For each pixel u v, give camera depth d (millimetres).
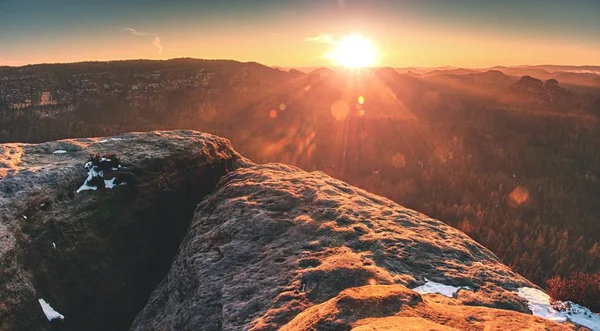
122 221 24562
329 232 19031
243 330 13516
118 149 27703
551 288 22141
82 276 21938
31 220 20594
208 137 32469
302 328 9289
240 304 15336
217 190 28062
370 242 18141
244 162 34312
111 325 22688
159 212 26547
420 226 21359
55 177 22719
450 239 20469
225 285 16922
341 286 14750
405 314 9055
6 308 17906
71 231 22078
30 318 18734
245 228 20609
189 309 16688
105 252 23344
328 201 22203
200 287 17438
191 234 23375
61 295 20766
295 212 21547
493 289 16109
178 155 28219
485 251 20234
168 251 26438
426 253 18078
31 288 19281
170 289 20203
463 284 16172
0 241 18672
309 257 17172
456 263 17828
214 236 21172
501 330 9328
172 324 17188
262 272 17062
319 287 14898
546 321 10484
